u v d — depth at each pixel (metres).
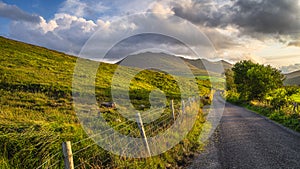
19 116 13.34
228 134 14.29
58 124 9.75
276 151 10.46
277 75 39.62
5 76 29.77
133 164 7.47
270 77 38.69
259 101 38.75
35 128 8.94
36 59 49.00
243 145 11.57
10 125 9.21
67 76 38.03
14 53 49.44
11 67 37.34
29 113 15.71
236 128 16.36
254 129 15.88
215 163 8.97
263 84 38.47
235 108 33.75
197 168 8.50
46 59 51.62
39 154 6.68
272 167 8.45
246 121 19.81
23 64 41.97
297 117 17.70
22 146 6.86
